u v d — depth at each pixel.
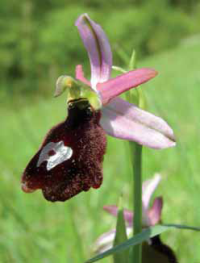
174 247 0.15
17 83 1.75
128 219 0.13
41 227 0.18
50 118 0.52
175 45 1.78
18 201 0.20
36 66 1.75
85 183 0.10
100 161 0.10
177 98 0.35
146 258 0.12
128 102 0.10
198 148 0.21
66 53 1.68
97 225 0.18
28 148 0.34
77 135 0.10
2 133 0.52
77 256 0.15
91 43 0.11
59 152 0.10
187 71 0.71
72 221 0.16
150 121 0.10
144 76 0.10
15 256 0.16
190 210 0.17
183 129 0.25
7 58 1.79
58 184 0.10
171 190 0.19
